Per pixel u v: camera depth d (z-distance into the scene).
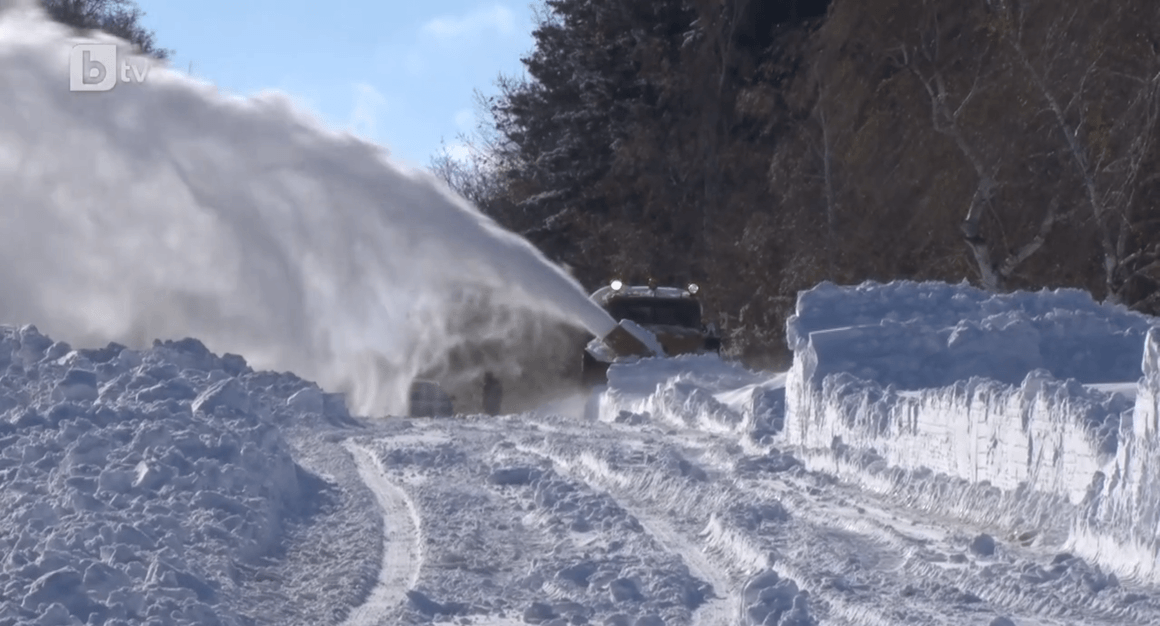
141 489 9.29
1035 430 9.63
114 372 14.91
